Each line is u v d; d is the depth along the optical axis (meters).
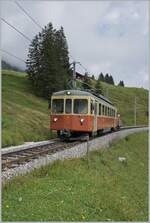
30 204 11.35
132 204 17.62
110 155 28.52
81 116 30.14
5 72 107.38
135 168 29.88
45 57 89.12
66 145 25.92
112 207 14.52
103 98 38.38
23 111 54.47
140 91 171.38
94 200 14.12
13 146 27.61
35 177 14.98
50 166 16.81
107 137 36.12
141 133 66.62
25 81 98.62
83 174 17.64
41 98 86.88
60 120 30.55
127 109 137.50
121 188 19.69
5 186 12.28
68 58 92.94
